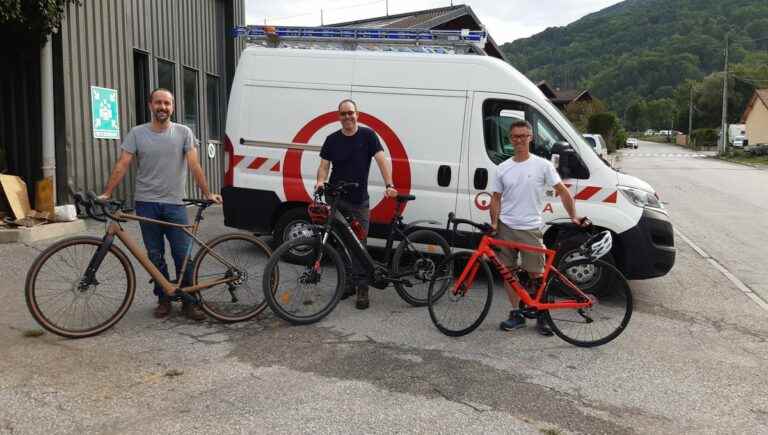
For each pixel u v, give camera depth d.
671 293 6.93
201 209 5.27
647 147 82.12
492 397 4.02
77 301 4.80
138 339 4.82
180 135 5.16
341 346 4.84
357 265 5.71
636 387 4.28
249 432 3.47
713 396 4.18
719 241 10.45
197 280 5.18
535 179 5.12
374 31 7.14
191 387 4.01
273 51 7.36
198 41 13.72
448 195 6.77
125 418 3.58
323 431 3.50
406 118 6.88
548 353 4.87
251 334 5.03
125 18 10.59
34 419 3.54
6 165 9.17
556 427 3.66
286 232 7.35
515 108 6.63
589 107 62.78
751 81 84.81
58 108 9.11
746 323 5.88
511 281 5.22
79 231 8.48
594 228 6.41
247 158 7.39
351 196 5.74
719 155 52.03
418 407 3.84
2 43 8.76
